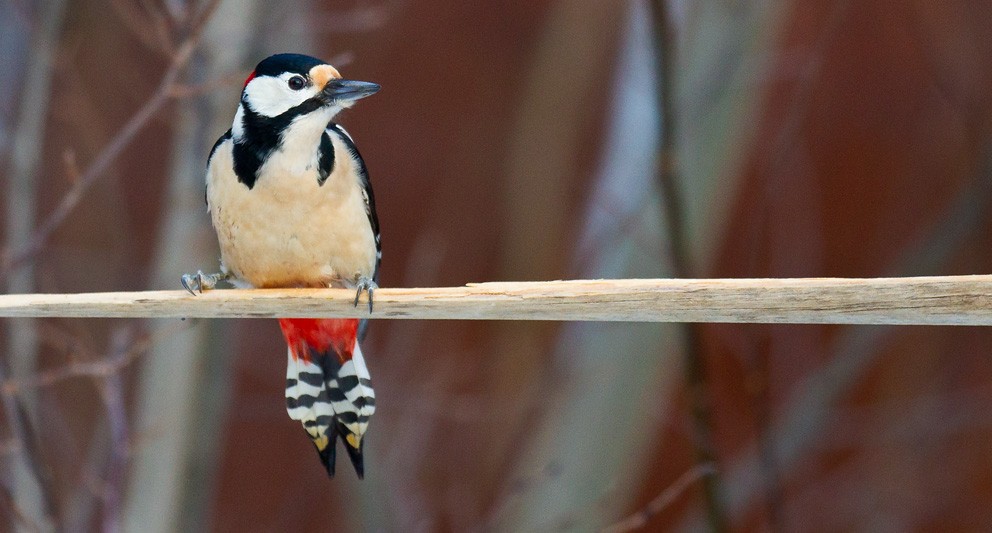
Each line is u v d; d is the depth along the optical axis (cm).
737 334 1269
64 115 1314
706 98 1186
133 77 1509
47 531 882
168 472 1117
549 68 1738
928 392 1723
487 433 1575
